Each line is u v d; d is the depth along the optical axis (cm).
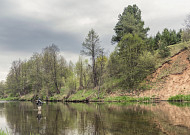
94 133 1071
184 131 1020
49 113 2158
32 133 1145
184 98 3142
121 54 4803
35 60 6956
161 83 3844
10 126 1394
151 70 4400
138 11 5925
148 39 5809
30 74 6912
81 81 5800
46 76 5950
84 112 2153
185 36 4416
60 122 1501
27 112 2339
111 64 4928
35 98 6419
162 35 6175
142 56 4478
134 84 4222
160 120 1375
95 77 5216
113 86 4638
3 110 2708
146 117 1542
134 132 1037
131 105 2800
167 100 3344
